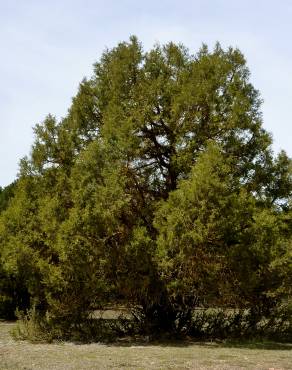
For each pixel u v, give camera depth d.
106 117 21.08
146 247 18.33
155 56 22.14
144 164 21.41
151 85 21.00
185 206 17.61
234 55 21.92
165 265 17.61
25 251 19.48
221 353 16.06
